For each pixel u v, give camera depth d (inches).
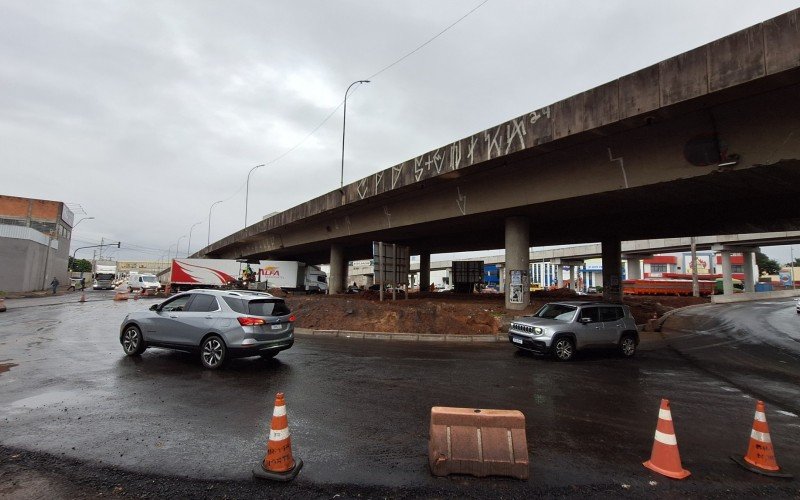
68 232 2500.0
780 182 498.3
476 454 160.6
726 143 439.5
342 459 174.2
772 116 405.4
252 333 337.4
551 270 4030.5
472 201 758.5
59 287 2100.1
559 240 1334.9
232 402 248.4
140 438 189.9
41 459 166.2
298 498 142.2
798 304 1210.0
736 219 860.0
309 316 688.4
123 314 795.4
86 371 316.5
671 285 2063.2
